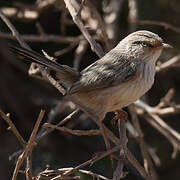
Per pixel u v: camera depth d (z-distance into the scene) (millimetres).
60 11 13547
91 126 13141
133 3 12227
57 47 13797
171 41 13406
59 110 11781
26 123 13680
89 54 13805
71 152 13617
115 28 12383
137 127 10008
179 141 10797
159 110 10891
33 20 13469
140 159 13203
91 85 8789
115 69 8750
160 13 13359
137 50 8812
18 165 6922
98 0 13555
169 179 13422
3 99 13766
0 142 13469
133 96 8766
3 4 13984
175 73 13883
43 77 9383
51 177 7672
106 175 12688
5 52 13195
